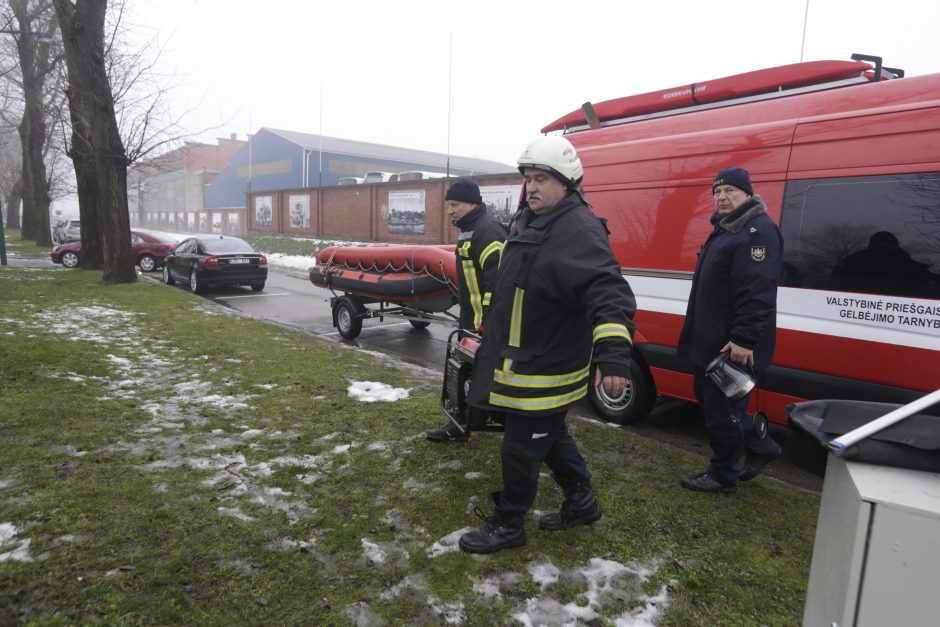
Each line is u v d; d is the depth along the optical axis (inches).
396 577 97.8
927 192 126.2
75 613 84.7
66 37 461.4
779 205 150.7
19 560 96.4
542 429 98.8
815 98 152.8
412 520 116.0
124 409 174.1
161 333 293.4
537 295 93.6
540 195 94.2
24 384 190.2
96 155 482.9
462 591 94.6
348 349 276.1
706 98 188.7
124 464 136.2
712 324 126.2
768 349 121.7
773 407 155.6
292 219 1240.8
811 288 145.2
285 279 687.1
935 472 49.4
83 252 613.9
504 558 103.7
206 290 563.8
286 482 130.7
